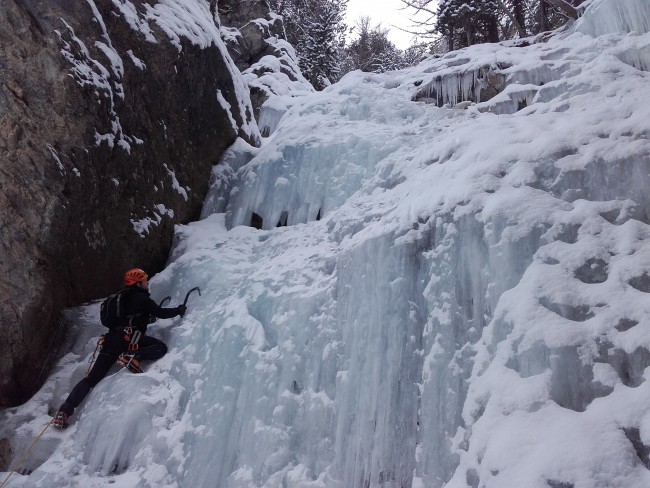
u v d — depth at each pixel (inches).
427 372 131.0
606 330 112.7
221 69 285.9
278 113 396.5
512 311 122.3
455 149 179.2
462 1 520.4
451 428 121.8
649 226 129.3
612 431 98.4
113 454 151.1
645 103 157.3
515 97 251.4
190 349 174.7
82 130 184.9
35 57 176.9
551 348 112.5
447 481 116.6
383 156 220.7
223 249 218.8
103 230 197.5
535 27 585.9
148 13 237.5
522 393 110.0
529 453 99.6
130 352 173.8
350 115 276.1
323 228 202.5
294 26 781.3
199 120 260.8
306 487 132.3
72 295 189.9
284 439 141.6
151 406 159.9
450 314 135.0
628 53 218.2
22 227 171.5
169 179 234.4
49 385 176.6
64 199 178.4
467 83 285.3
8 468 156.9
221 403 154.8
